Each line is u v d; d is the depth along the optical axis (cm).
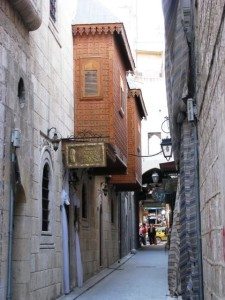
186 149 973
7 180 912
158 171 2917
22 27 1049
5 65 916
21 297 1003
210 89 561
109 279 1853
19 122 994
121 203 3069
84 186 1812
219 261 533
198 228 831
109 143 1527
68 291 1398
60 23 1474
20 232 1019
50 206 1277
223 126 441
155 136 4122
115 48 1730
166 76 1083
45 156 1234
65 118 1509
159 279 1823
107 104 1648
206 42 579
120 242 2970
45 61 1266
